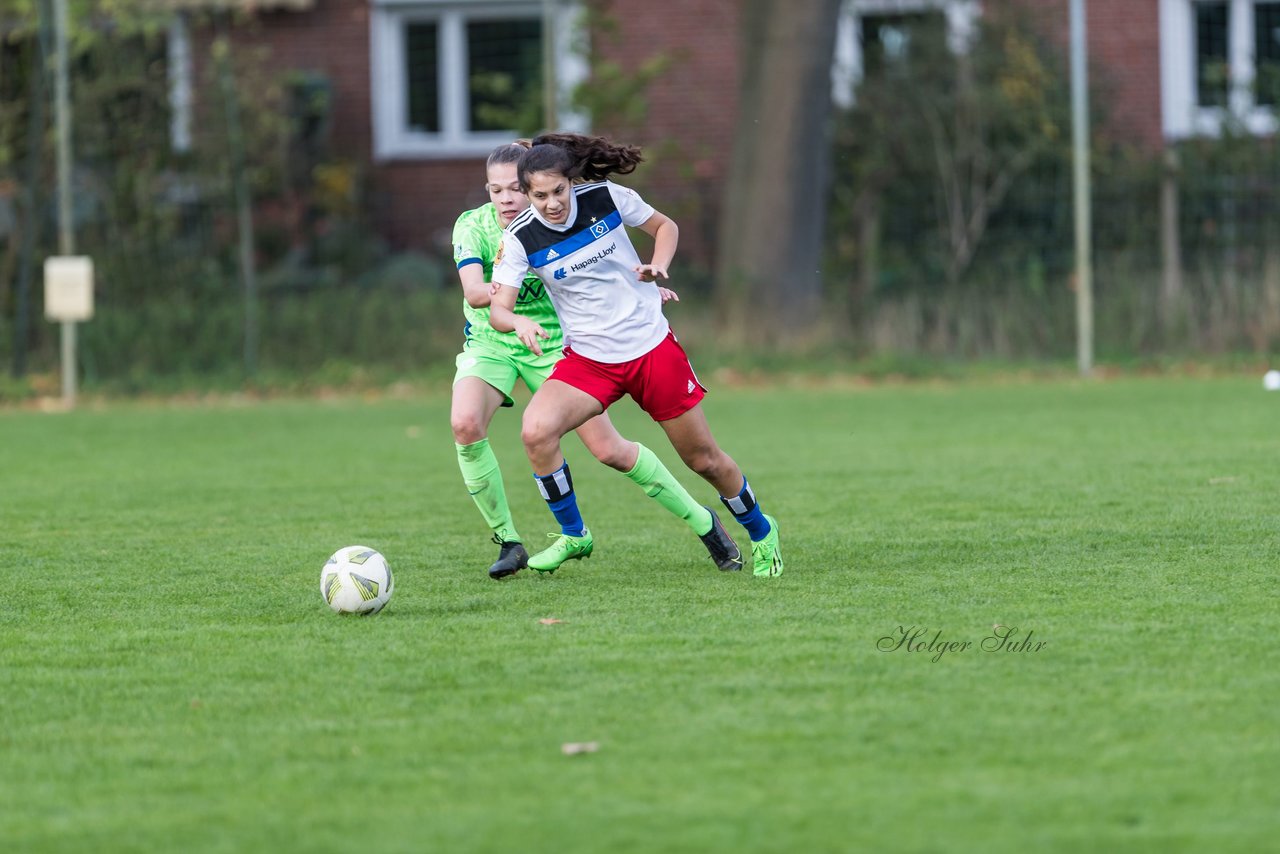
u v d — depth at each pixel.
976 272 65.88
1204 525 26.92
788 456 39.34
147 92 62.31
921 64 69.19
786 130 63.91
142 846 12.68
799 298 64.88
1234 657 17.61
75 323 61.66
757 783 13.73
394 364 63.75
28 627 20.67
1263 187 64.19
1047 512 28.91
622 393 22.94
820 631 19.31
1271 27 77.88
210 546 27.33
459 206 80.81
